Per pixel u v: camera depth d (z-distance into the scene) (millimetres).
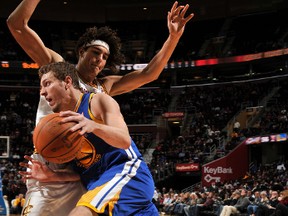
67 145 2277
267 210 10617
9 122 27016
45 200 2832
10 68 28953
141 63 29578
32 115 28000
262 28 31328
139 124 27688
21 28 2855
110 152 2566
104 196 2457
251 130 22844
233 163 21438
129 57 31078
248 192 13461
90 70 3094
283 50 26422
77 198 2840
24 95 29688
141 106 29266
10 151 24000
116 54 3256
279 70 28016
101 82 3342
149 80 3461
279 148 22812
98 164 2605
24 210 2881
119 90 3479
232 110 26859
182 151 23516
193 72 30875
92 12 32031
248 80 29000
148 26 33625
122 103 29672
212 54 29672
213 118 26625
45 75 2473
